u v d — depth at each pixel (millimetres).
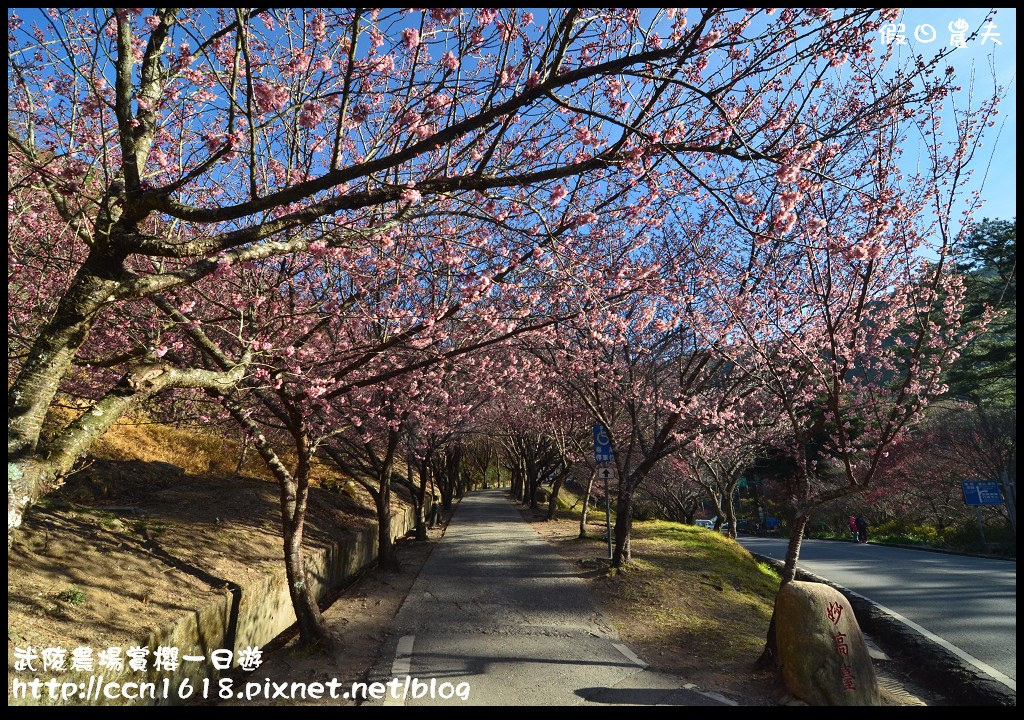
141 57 5016
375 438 13695
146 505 10039
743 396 11672
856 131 6023
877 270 8484
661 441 12164
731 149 4578
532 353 12562
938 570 14547
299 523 7648
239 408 7023
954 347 6988
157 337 6062
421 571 12461
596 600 9859
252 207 4156
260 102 4625
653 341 12359
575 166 4684
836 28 4566
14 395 3576
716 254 10273
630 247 8688
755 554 19406
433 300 8555
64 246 6715
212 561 8023
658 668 6648
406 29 4387
